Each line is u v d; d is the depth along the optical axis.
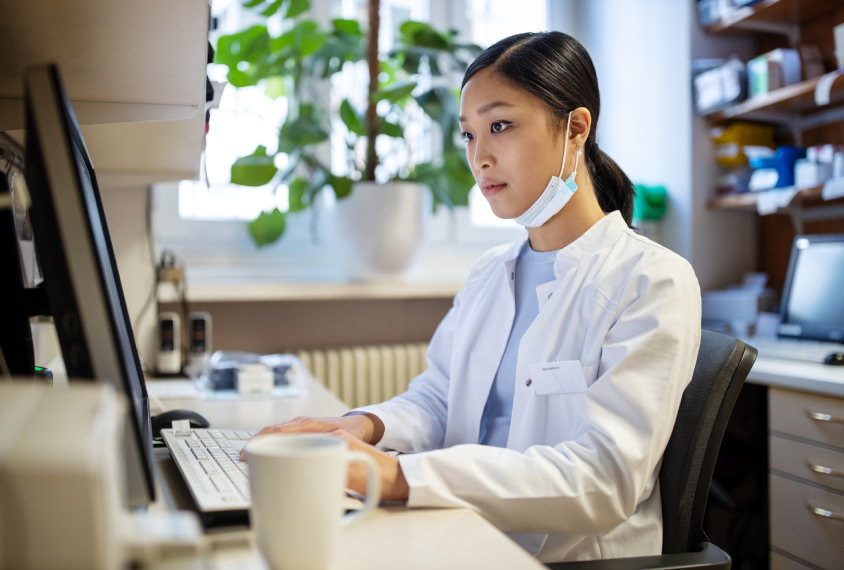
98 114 0.95
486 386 1.12
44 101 0.47
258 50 2.29
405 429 1.08
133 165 1.43
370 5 2.35
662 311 0.87
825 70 2.38
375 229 2.34
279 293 2.25
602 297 0.96
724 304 2.46
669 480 0.88
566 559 0.88
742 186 2.52
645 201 2.62
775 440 1.71
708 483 0.87
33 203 0.48
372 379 2.43
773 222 2.64
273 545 0.46
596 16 3.09
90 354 0.48
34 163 0.47
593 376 0.93
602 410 0.82
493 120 1.04
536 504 0.72
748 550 2.29
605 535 0.88
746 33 2.62
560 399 0.96
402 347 2.51
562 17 3.15
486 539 0.58
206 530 0.57
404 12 2.84
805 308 2.11
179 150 1.28
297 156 2.43
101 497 0.31
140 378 0.87
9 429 0.34
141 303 1.84
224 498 0.60
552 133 1.04
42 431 0.33
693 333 0.88
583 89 1.08
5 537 0.30
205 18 0.65
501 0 3.02
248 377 1.52
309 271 2.67
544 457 0.76
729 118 2.59
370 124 2.39
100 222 0.70
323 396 1.50
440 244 2.95
